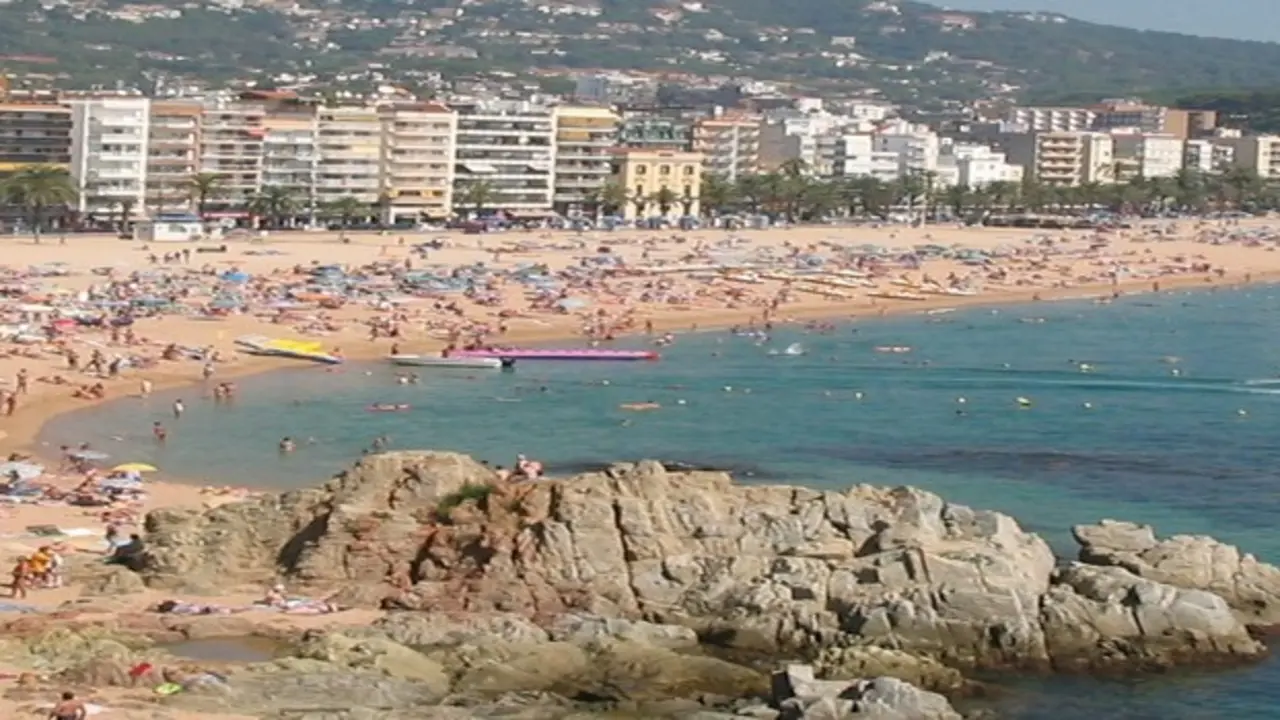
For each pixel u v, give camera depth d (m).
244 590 169.12
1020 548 174.00
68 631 151.38
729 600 165.25
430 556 169.62
